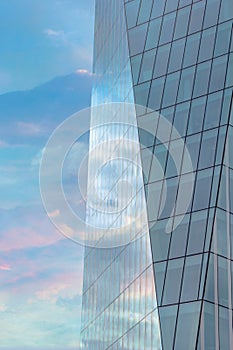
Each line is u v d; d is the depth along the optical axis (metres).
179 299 69.62
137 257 81.12
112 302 90.12
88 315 101.88
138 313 78.31
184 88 82.25
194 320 67.31
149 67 89.00
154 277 73.69
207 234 70.56
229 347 67.12
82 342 103.69
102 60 111.75
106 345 91.06
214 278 68.88
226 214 71.88
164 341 69.19
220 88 77.75
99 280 98.06
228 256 70.50
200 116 78.19
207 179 73.69
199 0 86.31
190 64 83.06
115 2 105.44
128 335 81.50
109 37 107.69
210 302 67.81
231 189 73.12
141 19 94.50
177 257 72.19
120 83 97.56
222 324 67.69
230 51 79.06
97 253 100.81
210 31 82.81
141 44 92.38
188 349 66.69
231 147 74.62
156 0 93.00
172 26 88.62
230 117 75.38
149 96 86.69
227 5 82.31
